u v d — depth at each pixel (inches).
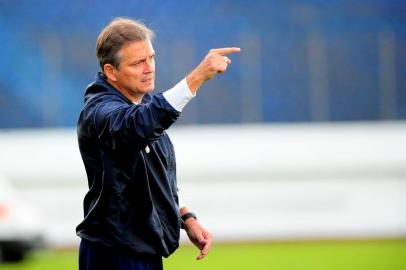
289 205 1788.9
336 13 2068.2
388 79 2036.2
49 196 1785.2
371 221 1788.9
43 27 2094.0
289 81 2023.9
